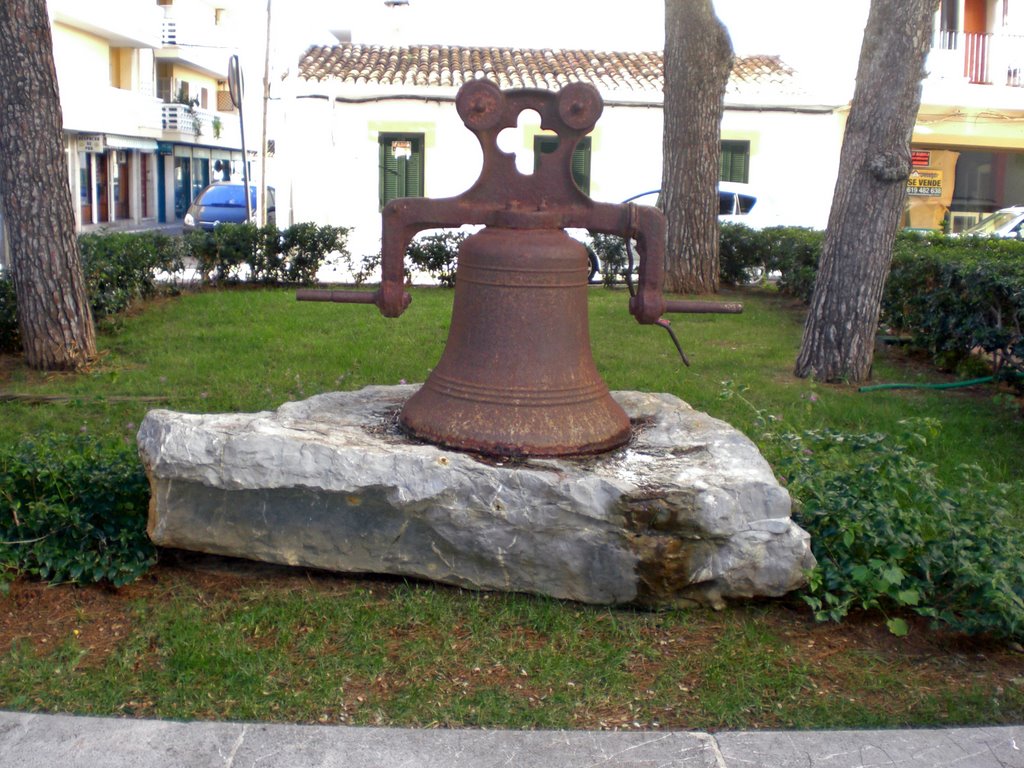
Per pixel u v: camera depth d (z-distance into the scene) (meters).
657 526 4.00
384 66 22.56
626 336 10.72
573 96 4.30
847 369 8.72
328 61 22.75
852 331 8.66
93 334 8.85
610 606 4.20
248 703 3.54
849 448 5.18
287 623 4.07
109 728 3.35
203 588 4.38
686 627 4.11
